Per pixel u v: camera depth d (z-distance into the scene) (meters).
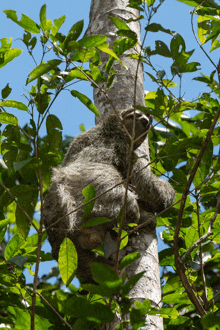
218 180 11.56
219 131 10.88
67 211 10.04
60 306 7.80
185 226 11.28
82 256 10.09
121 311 8.05
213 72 11.16
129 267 9.66
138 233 10.43
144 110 8.63
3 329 9.84
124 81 12.63
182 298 8.93
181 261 8.08
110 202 10.26
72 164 11.37
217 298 12.52
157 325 9.02
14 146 9.26
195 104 10.10
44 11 8.38
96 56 9.34
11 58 9.49
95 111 9.12
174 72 8.99
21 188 8.79
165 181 12.02
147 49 8.92
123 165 11.83
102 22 13.76
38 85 8.59
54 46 8.45
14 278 9.50
